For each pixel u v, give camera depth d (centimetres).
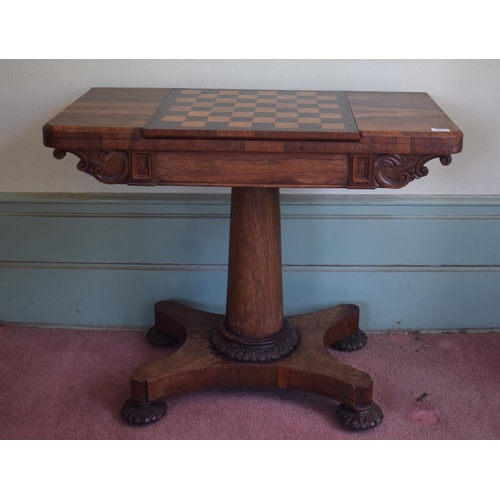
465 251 283
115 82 268
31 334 293
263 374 247
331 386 240
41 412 246
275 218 243
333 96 246
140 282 291
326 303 291
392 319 292
